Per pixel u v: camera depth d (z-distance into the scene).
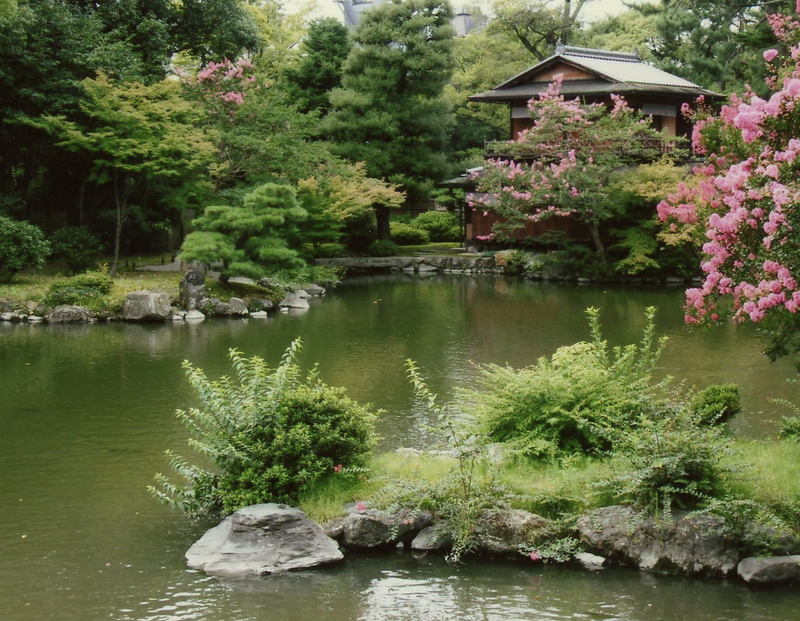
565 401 10.12
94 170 27.12
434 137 41.00
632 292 30.06
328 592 7.92
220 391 9.66
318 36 43.44
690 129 40.84
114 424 13.35
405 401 14.59
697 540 8.16
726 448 8.88
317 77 43.06
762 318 10.55
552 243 36.44
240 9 37.94
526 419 10.15
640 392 10.23
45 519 9.67
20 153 29.59
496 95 40.88
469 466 9.17
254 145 29.67
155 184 29.14
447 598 7.81
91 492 10.51
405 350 19.25
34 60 27.38
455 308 26.12
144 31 32.53
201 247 24.58
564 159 33.00
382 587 8.01
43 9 28.48
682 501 8.55
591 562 8.36
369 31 39.16
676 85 38.47
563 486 8.95
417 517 8.86
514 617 7.46
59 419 13.63
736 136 11.28
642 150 34.12
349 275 36.22
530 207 35.06
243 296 25.72
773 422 12.91
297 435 9.13
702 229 12.00
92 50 29.41
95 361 17.95
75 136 26.38
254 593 7.90
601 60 41.25
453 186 42.09
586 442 10.12
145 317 23.42
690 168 34.94
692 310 11.60
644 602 7.69
